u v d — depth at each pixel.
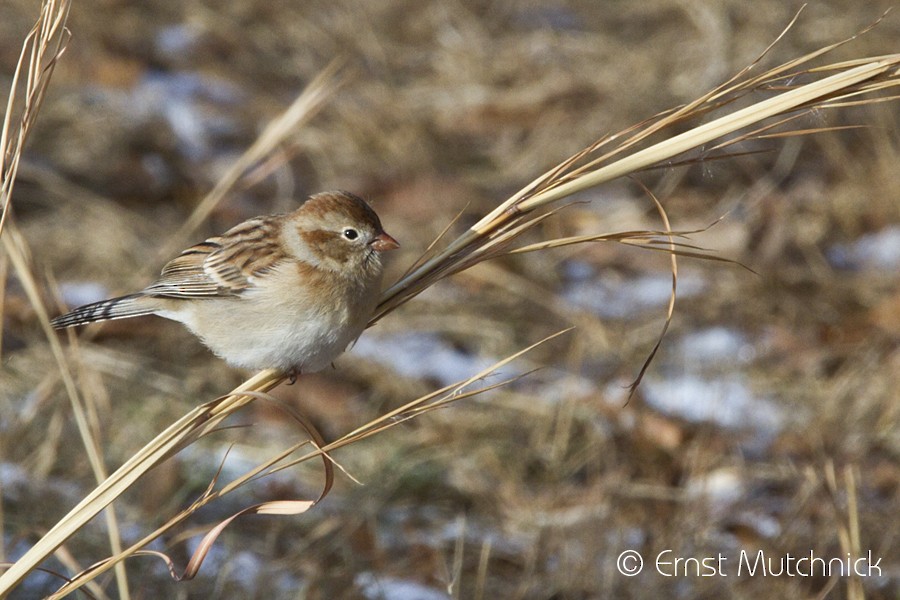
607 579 9.02
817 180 15.70
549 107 17.48
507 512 10.49
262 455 11.04
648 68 17.59
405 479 10.82
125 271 13.39
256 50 19.06
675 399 12.05
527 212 6.22
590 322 13.28
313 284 7.29
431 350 12.84
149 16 19.22
